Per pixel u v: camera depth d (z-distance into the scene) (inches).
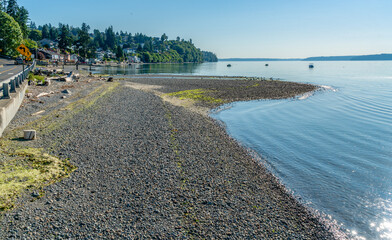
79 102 1121.4
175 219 368.5
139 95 1418.6
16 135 653.9
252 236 347.6
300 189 494.3
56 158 534.6
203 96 1572.3
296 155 670.5
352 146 745.0
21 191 404.5
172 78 2901.1
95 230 333.1
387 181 531.8
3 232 316.5
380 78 3449.8
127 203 397.1
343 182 526.6
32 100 1050.1
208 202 417.4
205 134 800.9
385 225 394.3
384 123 1013.8
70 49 5974.4
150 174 499.8
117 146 636.1
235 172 544.4
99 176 476.7
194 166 554.3
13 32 3240.7
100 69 4500.5
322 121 1046.4
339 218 408.5
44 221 342.6
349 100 1590.8
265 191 475.8
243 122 1011.9
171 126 851.4
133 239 322.7
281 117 1112.8
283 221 388.8
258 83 2404.0
